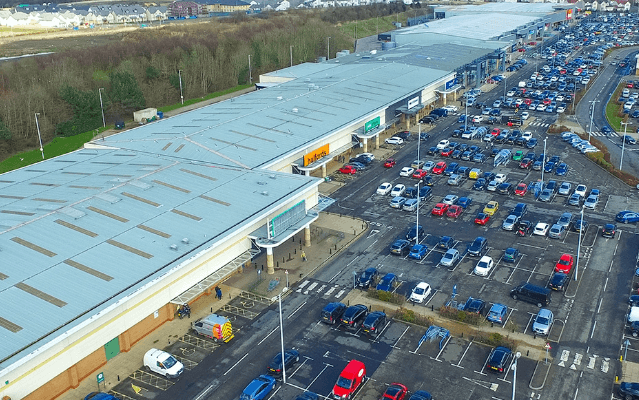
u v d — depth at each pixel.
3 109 144.25
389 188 110.88
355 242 91.62
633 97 180.88
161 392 59.66
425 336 67.00
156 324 69.75
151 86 191.00
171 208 79.69
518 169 122.69
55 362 57.31
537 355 64.38
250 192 85.62
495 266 84.06
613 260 84.88
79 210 77.25
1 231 71.88
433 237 92.88
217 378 61.69
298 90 145.38
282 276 81.56
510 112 164.88
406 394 58.56
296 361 63.66
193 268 72.00
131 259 68.25
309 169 108.12
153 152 102.69
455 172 119.69
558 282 76.62
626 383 57.81
